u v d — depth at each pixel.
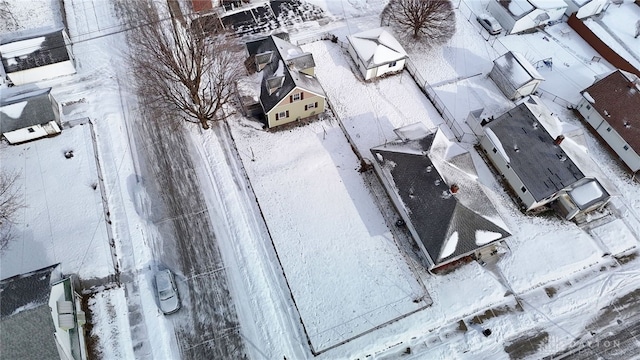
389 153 45.28
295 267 41.59
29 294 33.28
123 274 40.47
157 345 37.28
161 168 47.25
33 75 52.22
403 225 44.34
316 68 56.41
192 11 61.03
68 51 52.91
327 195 46.00
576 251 43.22
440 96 54.50
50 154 46.94
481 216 40.88
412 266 42.00
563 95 55.34
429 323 39.03
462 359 37.44
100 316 38.19
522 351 37.91
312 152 49.00
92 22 59.22
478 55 59.25
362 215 44.88
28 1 60.12
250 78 52.72
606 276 41.94
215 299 39.78
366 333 38.41
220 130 50.53
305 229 43.78
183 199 45.28
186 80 46.75
